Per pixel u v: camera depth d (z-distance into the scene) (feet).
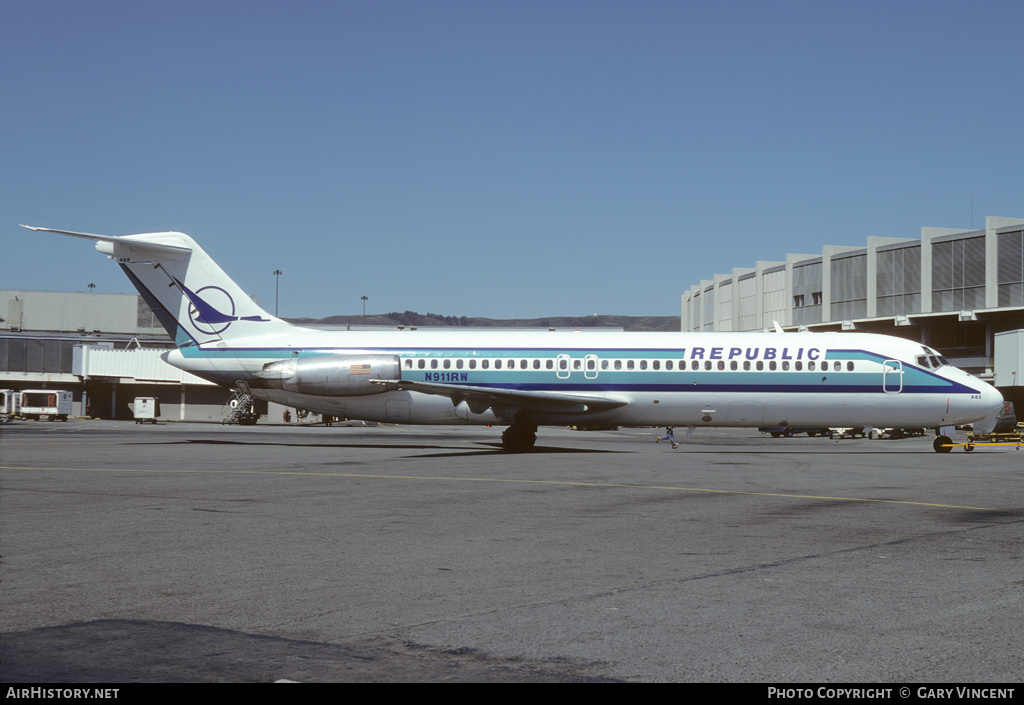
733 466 83.82
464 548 38.58
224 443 124.16
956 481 69.72
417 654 23.12
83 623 25.91
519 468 80.18
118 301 361.10
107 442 124.47
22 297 352.69
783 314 236.63
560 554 37.24
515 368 109.40
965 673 21.84
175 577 32.32
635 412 108.68
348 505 52.90
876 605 28.53
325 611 27.45
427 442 134.00
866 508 52.60
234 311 115.65
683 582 31.86
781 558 36.55
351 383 108.99
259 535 41.70
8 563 34.78
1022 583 31.94
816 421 108.78
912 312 198.08
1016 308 177.06
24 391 238.27
